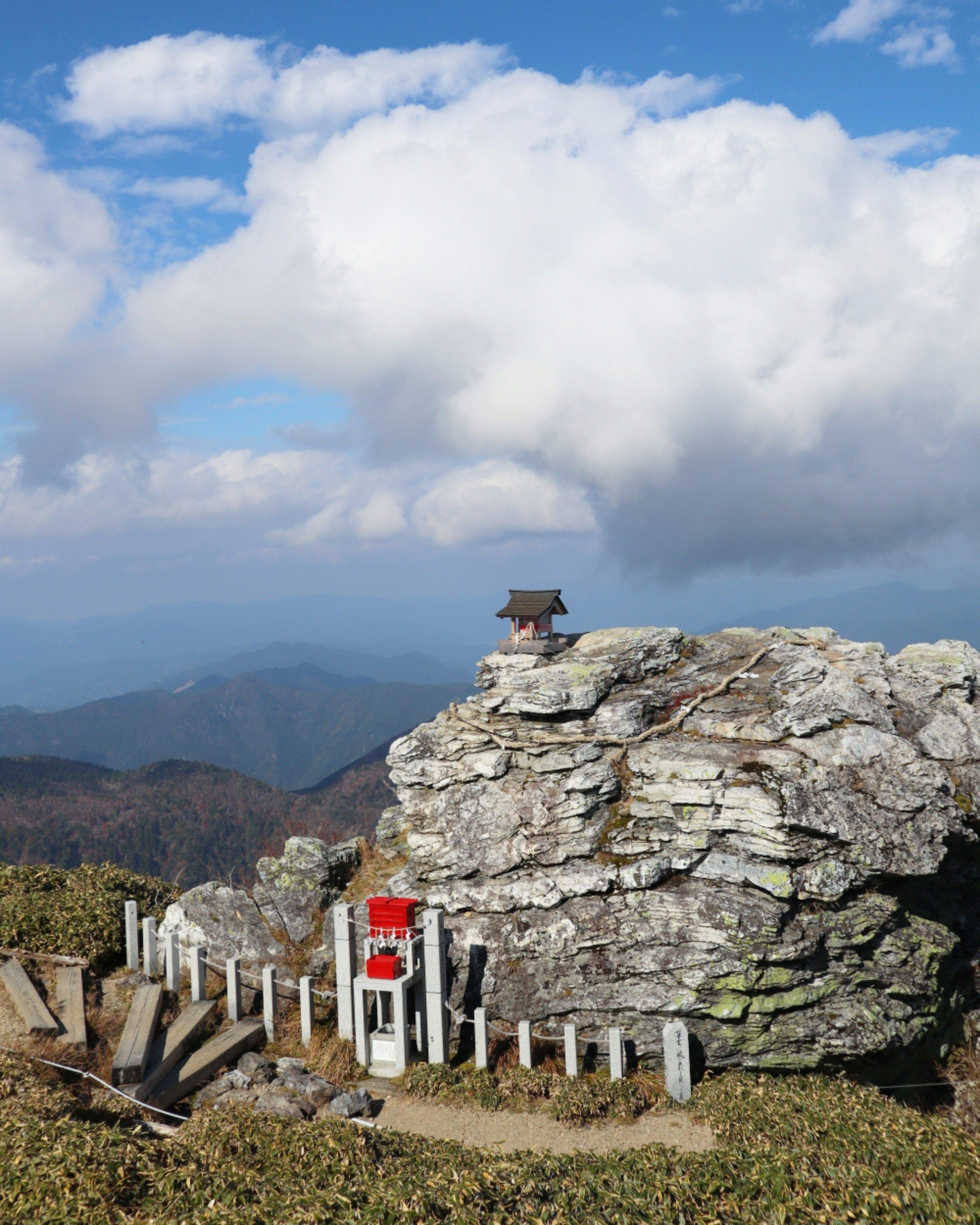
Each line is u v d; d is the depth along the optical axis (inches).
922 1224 388.8
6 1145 415.8
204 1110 597.3
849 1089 645.3
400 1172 444.1
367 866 937.5
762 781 733.9
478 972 731.4
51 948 797.2
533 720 863.1
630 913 714.2
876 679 857.5
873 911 700.0
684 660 948.0
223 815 7263.8
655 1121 621.3
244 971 802.8
